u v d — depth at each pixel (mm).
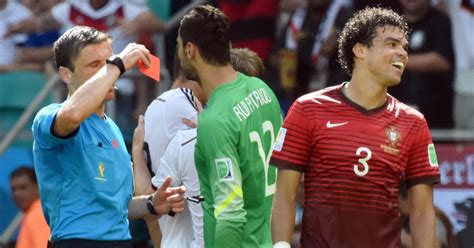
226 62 19328
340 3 30922
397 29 18391
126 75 30094
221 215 18359
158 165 21406
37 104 30547
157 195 19719
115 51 30500
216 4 31766
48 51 31141
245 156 18906
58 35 31188
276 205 18547
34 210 27938
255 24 31250
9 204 30500
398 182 18453
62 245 18672
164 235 21172
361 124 18250
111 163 18984
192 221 20656
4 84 30891
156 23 30812
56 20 31172
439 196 28719
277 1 31531
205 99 22109
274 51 31312
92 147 18812
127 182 19281
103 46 19406
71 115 17922
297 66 30984
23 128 30500
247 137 18906
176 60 22078
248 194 19141
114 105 30047
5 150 30391
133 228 29188
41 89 30844
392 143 18234
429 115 30203
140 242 29281
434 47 30266
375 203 18141
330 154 18188
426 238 18562
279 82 31078
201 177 19125
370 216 18125
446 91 30250
